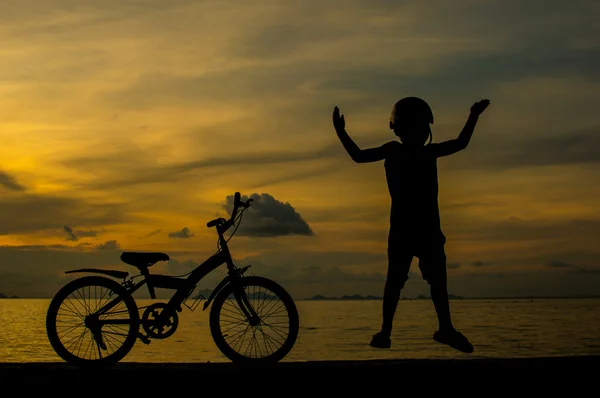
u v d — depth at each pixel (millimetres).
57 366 4406
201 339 67625
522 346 57312
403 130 4852
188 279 5445
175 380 4191
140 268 5477
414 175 4777
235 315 5316
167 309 5383
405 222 4750
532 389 4293
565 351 51375
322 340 68125
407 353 53281
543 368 4320
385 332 4777
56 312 5348
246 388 4188
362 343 63188
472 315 160250
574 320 124125
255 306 5312
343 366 4316
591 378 4309
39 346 50500
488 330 85062
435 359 4652
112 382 4199
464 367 4312
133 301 5391
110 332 5348
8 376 4230
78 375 4219
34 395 4215
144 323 5359
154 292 5457
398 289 4793
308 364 4438
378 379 4230
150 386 4188
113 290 5395
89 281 5410
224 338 5289
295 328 5242
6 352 45000
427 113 4859
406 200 4770
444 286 4750
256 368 4242
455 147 4781
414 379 4234
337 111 4926
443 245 4777
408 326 102062
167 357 47375
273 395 4191
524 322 113375
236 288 5332
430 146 4832
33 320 115938
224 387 4188
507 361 4457
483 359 4582
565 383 4297
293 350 55156
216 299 5328
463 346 4672
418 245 4738
